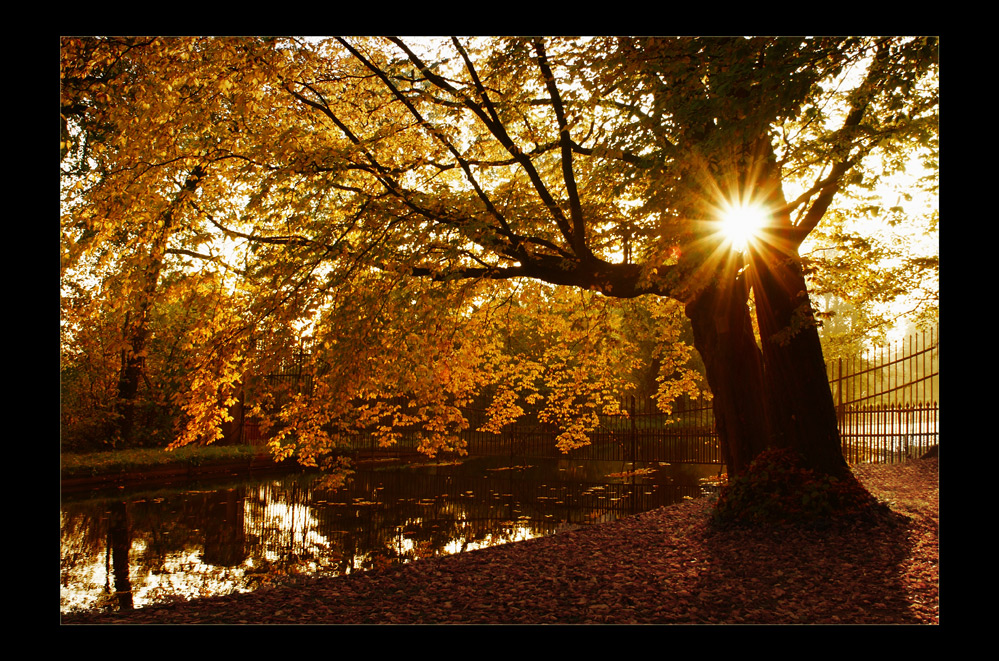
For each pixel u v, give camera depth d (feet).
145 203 28.96
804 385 30.32
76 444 63.41
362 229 31.94
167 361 68.64
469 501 49.65
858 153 26.37
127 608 21.62
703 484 55.16
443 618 18.99
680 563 24.32
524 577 23.48
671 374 44.32
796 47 18.90
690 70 22.31
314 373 32.19
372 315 30.55
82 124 30.86
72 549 33.91
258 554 33.14
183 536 37.35
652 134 23.20
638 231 26.40
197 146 31.01
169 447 30.09
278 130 30.94
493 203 33.30
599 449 84.38
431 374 31.63
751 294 39.83
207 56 28.35
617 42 23.43
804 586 20.45
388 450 78.89
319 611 20.13
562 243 34.58
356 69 33.22
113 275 30.19
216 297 32.04
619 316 42.04
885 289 36.14
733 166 24.14
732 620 17.67
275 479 63.05
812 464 29.71
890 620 16.92
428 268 31.86
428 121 32.09
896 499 33.50
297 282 30.86
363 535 37.83
